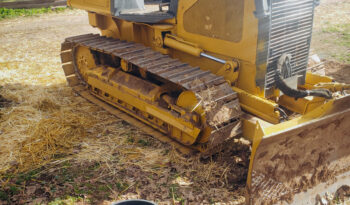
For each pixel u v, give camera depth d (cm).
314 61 598
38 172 479
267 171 380
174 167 491
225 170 473
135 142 556
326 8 1534
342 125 412
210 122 455
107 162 503
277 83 486
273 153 375
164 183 459
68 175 473
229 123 479
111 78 648
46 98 691
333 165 428
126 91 613
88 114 646
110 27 679
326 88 508
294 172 400
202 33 525
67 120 613
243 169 473
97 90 711
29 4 1526
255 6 443
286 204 403
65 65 759
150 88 573
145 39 625
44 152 525
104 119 631
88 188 448
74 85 770
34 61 928
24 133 571
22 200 424
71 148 538
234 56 496
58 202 421
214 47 518
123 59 604
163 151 531
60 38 1148
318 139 401
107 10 585
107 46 612
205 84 476
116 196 434
